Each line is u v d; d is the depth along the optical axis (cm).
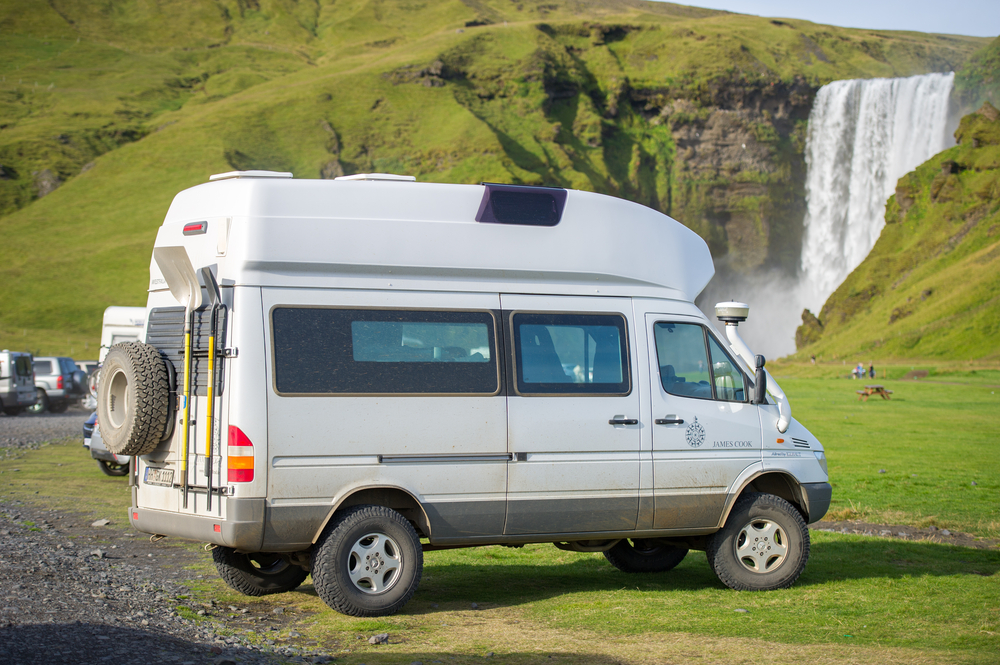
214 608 688
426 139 19750
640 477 763
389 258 709
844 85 19288
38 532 1009
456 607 721
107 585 712
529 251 755
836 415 3516
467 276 733
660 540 852
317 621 662
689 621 667
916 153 17425
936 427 2950
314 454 669
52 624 545
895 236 14688
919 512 1270
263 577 763
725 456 795
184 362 693
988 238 12456
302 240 688
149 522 712
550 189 767
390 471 689
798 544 798
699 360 811
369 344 693
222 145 18450
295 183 698
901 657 566
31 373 3491
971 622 664
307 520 667
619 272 787
